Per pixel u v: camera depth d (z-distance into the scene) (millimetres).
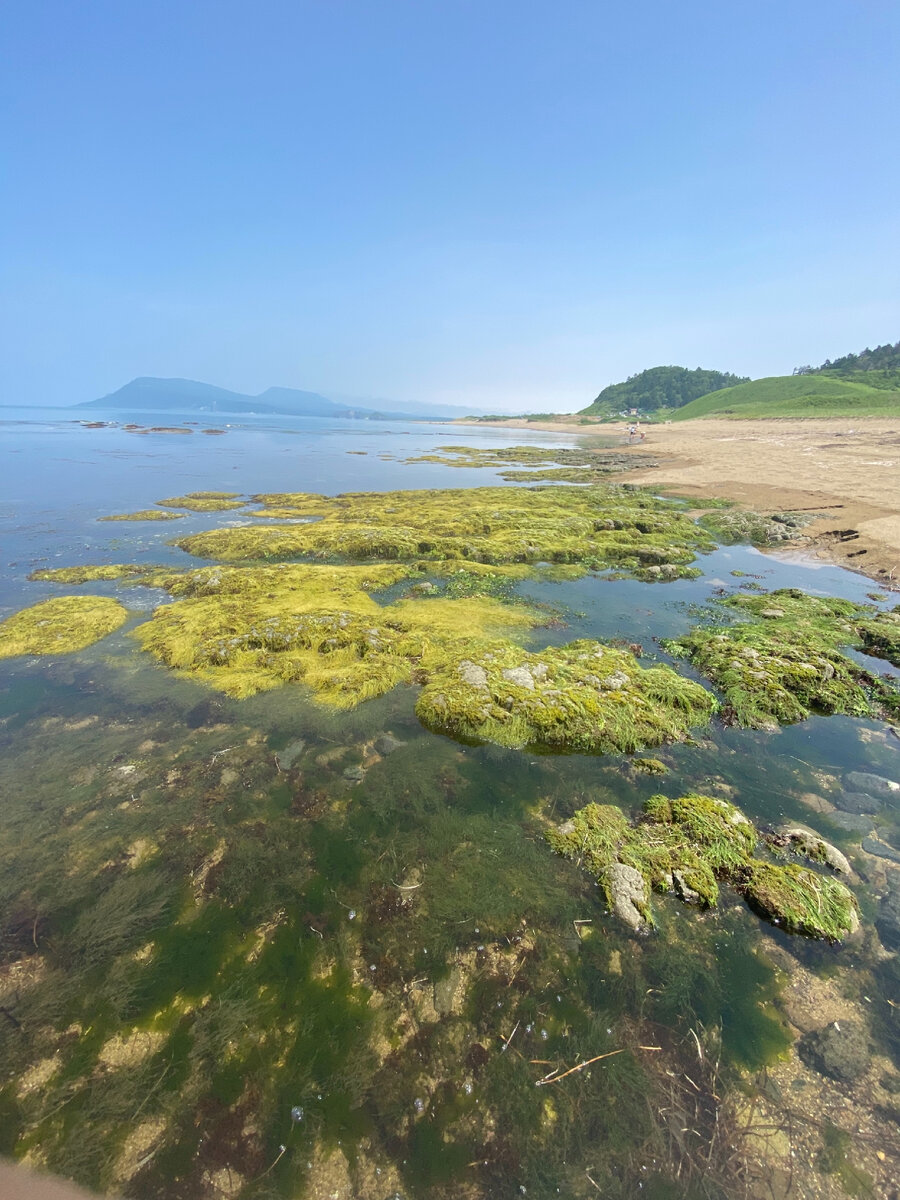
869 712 11562
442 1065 5336
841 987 6094
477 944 6500
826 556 22797
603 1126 4910
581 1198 4480
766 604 16984
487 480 46000
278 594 17031
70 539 24938
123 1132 4805
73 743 10031
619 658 12789
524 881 7305
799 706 11508
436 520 27781
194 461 56000
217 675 12359
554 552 22781
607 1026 5695
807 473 40906
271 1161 4648
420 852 7766
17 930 6582
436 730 10539
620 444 82500
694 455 58781
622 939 6586
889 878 7449
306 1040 5512
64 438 82062
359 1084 5176
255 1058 5352
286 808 8539
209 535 24625
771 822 8516
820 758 10109
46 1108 4965
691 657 13648
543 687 11188
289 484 42875
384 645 13383
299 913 6844
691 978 6176
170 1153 4684
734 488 37031
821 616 15891
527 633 14945
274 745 10023
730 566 21859
